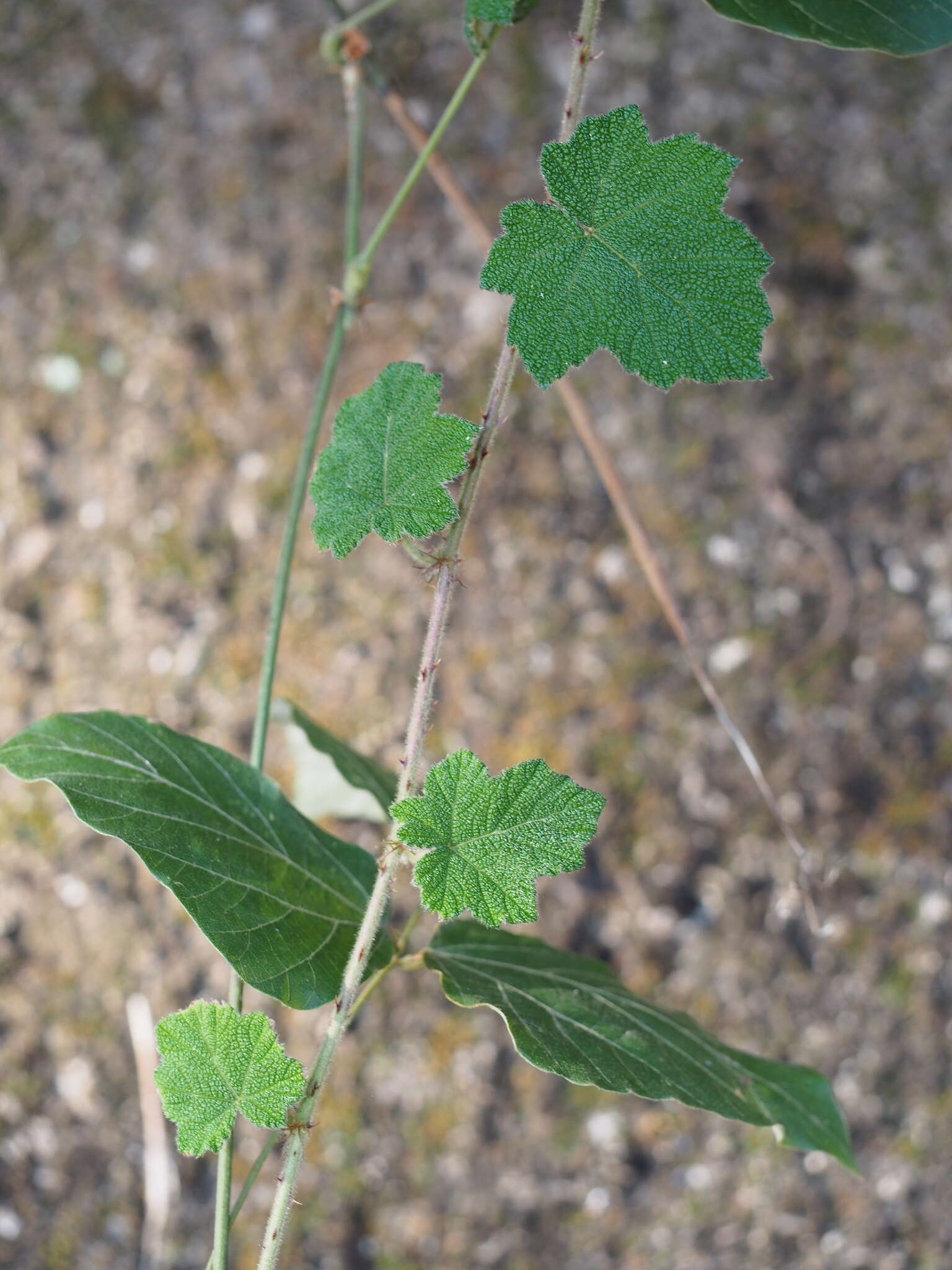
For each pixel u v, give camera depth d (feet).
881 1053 4.77
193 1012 1.53
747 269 1.49
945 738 4.97
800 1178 4.68
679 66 5.24
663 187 1.49
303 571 4.99
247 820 1.89
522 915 1.48
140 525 5.04
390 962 1.88
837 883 4.84
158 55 5.25
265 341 5.10
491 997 1.84
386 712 4.88
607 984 2.02
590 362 5.09
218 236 5.14
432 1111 4.67
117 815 1.79
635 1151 4.69
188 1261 4.62
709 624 4.98
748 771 4.88
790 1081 2.01
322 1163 4.63
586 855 4.83
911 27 1.80
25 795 4.83
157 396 5.09
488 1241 4.64
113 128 5.22
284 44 5.23
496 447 5.01
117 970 4.74
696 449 5.06
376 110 5.16
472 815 1.49
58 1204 4.66
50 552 5.03
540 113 5.20
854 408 5.13
